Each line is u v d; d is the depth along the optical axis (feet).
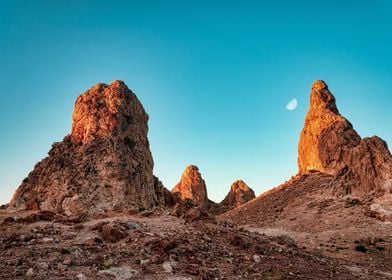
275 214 250.16
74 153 166.61
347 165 270.87
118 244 78.43
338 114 337.11
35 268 59.41
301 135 348.38
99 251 72.49
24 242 76.84
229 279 64.95
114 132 168.55
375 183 233.96
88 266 63.26
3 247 71.97
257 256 80.79
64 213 142.61
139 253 71.56
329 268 87.25
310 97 355.97
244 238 94.53
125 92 185.37
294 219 225.56
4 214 139.03
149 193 166.91
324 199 248.11
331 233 181.16
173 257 71.36
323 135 313.53
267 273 71.97
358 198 233.55
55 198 148.05
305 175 312.50
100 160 158.92
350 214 210.18
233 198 390.21
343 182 255.50
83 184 150.82
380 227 184.65
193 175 385.29
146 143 186.29
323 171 304.30
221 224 112.37
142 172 167.12
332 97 346.74
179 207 122.93
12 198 159.94
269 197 296.71
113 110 175.94
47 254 67.82
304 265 84.53
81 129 174.91
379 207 206.39
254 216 258.57
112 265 64.59
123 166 158.40
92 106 179.42
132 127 176.96
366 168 243.60
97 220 112.98
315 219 215.72
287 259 86.53
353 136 301.84
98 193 148.97
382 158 242.99
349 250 146.41
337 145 299.38
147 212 123.85
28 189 157.79
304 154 337.11
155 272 63.52
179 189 376.89
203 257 75.00
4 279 54.03
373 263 121.60
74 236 83.71
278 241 108.37
